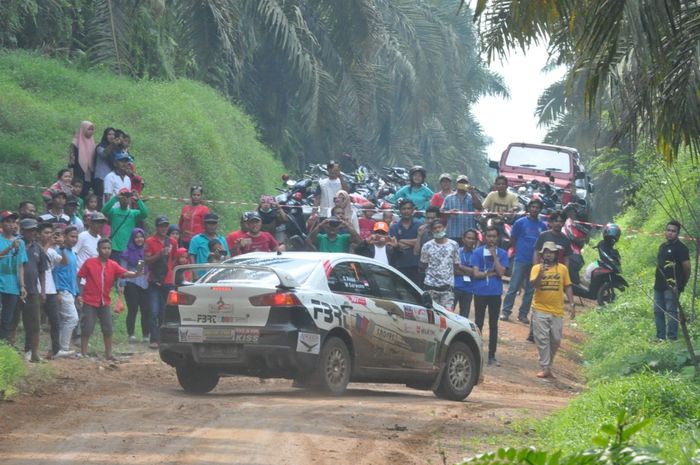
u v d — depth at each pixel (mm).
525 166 87562
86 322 41875
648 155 50344
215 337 33938
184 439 25625
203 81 99312
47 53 87875
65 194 46344
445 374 38781
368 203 60844
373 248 48844
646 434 24938
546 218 68625
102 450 24172
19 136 68562
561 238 54281
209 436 26062
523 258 60281
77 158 54281
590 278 65812
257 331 33406
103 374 38719
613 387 31750
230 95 109188
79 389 34688
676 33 31562
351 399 34531
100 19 80875
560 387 46406
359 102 104750
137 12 87938
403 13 130625
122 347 46125
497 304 49312
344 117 117250
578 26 33188
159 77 92625
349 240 48938
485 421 31141
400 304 37312
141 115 79625
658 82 33000
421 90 130500
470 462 12188
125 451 24078
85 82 81000
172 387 36844
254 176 87562
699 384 36812
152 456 23531
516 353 53375
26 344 39875
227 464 22781
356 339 35406
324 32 104438
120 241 47625
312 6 88438
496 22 33375
